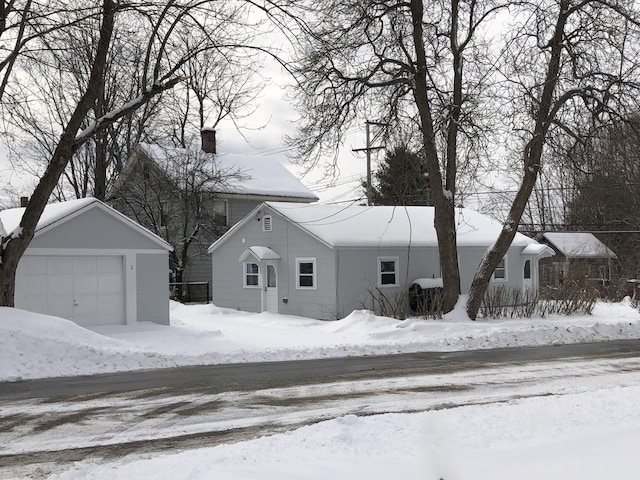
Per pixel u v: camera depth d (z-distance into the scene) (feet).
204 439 25.67
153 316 67.87
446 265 72.13
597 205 150.20
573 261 130.82
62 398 34.55
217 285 98.12
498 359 49.98
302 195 131.54
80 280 62.90
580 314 79.15
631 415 23.48
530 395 34.14
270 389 36.70
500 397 33.60
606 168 121.60
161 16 52.85
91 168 119.24
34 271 59.88
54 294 61.11
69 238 61.72
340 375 41.88
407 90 70.74
